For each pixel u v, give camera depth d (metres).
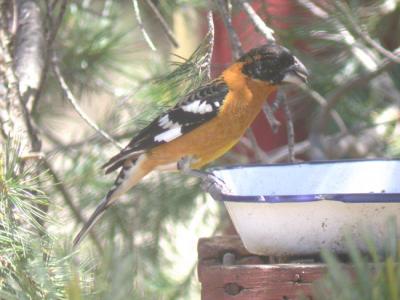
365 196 5.60
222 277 5.70
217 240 6.86
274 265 5.69
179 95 7.84
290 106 10.98
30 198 5.76
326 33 9.20
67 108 11.11
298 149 10.58
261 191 6.67
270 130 11.27
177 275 11.23
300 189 6.73
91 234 9.83
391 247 4.05
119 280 3.79
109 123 10.16
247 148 11.31
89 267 5.01
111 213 10.17
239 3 7.73
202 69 6.98
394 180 6.77
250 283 5.67
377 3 9.48
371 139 11.01
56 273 5.03
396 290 3.74
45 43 8.15
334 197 5.65
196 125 7.46
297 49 9.78
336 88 10.23
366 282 3.81
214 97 7.48
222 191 6.27
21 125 6.64
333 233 5.86
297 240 5.97
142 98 9.84
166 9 10.13
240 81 7.52
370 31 9.58
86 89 10.96
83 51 10.66
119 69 10.70
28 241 5.42
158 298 3.90
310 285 5.59
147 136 7.49
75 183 10.08
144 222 10.30
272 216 5.94
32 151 6.77
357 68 10.22
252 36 9.89
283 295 5.63
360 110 10.88
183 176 10.48
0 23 7.42
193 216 10.54
